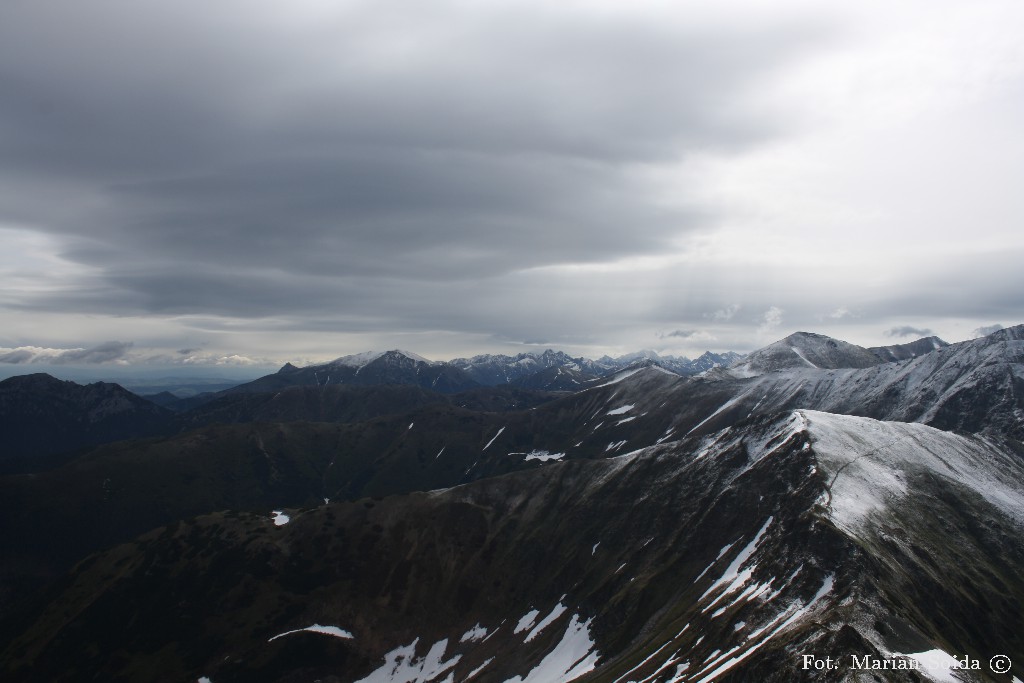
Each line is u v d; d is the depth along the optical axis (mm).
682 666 110500
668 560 163375
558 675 145625
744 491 168125
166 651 180625
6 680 180875
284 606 192125
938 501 155875
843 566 116000
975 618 119562
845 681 81938
